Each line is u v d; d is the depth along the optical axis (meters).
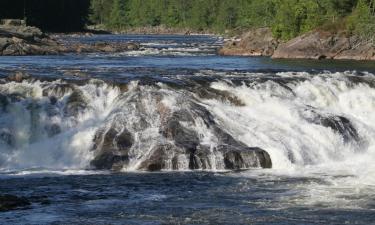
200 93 36.62
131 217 21.69
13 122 33.50
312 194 24.75
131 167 30.11
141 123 32.50
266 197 24.36
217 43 138.50
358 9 97.06
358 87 42.47
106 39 160.00
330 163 32.47
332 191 25.23
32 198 23.91
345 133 35.31
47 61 66.31
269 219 21.45
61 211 22.31
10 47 85.31
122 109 33.38
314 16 105.94
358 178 27.92
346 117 36.69
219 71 48.16
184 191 25.42
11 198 23.17
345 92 41.50
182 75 42.94
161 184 26.69
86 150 31.69
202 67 57.56
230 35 192.62
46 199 23.88
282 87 39.62
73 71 44.22
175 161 29.97
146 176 28.38
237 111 35.62
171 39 174.75
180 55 87.12
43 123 33.62
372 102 41.12
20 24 133.75
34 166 31.11
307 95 40.09
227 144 31.56
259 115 35.66
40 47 89.81
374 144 35.88
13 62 63.50
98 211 22.39
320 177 28.17
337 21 99.56
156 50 101.12
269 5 147.88
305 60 86.56
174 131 31.95
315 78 42.44
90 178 27.97
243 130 33.41
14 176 28.39
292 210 22.48
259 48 103.31
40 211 22.28
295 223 21.03
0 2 166.00
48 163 31.59
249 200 23.91
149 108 33.56
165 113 33.09
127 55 84.50
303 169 30.39
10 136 32.97
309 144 33.53
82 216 21.75
